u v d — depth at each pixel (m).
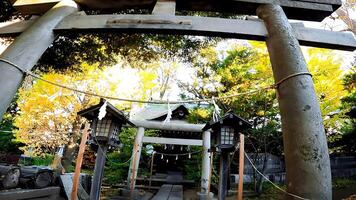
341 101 9.20
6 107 2.49
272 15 3.08
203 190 10.02
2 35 3.33
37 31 2.99
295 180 2.13
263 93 9.79
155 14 3.17
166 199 10.23
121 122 6.66
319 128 2.27
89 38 6.00
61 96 10.37
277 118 11.02
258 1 3.30
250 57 9.98
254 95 9.88
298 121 2.29
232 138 6.23
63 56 6.41
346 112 9.20
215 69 10.41
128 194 10.16
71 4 3.43
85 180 8.99
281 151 14.69
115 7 3.64
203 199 9.75
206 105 12.16
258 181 11.56
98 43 6.21
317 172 2.09
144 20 3.06
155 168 19.27
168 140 11.17
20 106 10.09
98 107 5.99
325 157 2.17
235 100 10.21
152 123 11.16
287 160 2.27
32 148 12.01
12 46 2.82
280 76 2.62
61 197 7.13
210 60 10.14
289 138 2.30
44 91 10.07
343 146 11.05
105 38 6.07
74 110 10.57
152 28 3.01
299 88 2.44
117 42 6.22
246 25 3.08
